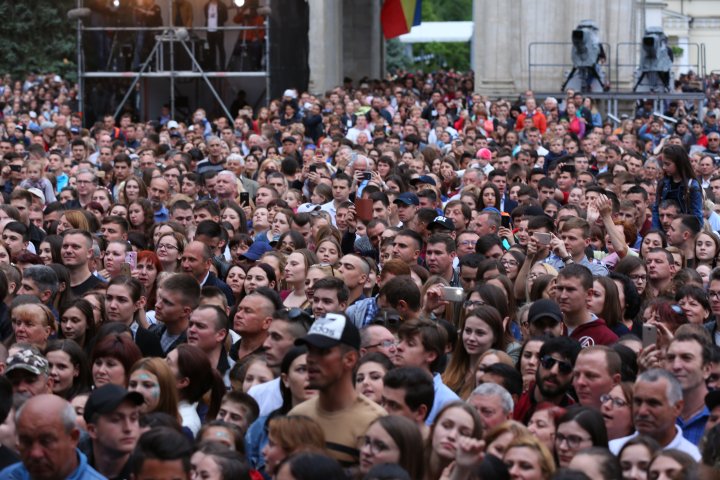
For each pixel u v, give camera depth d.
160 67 89.94
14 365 22.11
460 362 25.30
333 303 27.00
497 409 20.67
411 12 109.69
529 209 38.62
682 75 124.06
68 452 17.92
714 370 21.83
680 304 27.92
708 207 43.69
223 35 89.81
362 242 37.59
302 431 18.52
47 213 43.16
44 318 26.39
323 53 103.12
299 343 19.33
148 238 38.91
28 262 34.38
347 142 61.62
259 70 90.06
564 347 22.33
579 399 21.75
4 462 19.05
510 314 28.67
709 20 199.00
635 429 20.91
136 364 21.42
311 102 79.50
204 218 40.09
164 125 80.19
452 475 17.77
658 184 41.06
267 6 88.75
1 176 51.75
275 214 40.41
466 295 29.67
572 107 79.94
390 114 82.12
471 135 66.88
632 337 25.09
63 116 79.44
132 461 17.47
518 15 97.56
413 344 22.95
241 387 24.12
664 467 17.39
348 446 19.25
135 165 59.34
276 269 33.03
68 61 131.75
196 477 17.61
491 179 49.22
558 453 19.56
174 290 27.44
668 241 37.19
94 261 33.62
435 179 47.12
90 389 23.95
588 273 26.44
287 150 60.72
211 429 20.08
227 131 66.94
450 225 35.94
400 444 17.95
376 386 21.53
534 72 97.12
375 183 45.22
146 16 89.69
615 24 96.31
